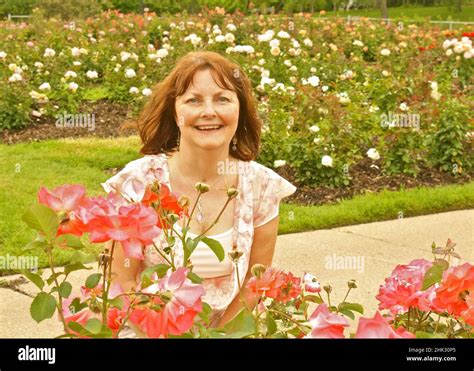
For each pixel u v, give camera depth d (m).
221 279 2.47
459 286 1.43
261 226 2.61
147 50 12.68
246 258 2.49
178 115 2.37
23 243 5.14
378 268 5.09
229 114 2.33
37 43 13.40
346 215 6.22
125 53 11.08
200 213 2.46
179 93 2.34
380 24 17.28
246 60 10.79
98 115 10.12
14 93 9.23
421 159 7.92
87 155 7.83
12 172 7.06
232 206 2.52
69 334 1.37
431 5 54.34
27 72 11.33
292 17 17.72
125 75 10.80
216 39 11.99
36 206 1.32
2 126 9.10
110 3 33.03
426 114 7.82
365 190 7.12
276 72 11.20
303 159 7.10
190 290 1.32
